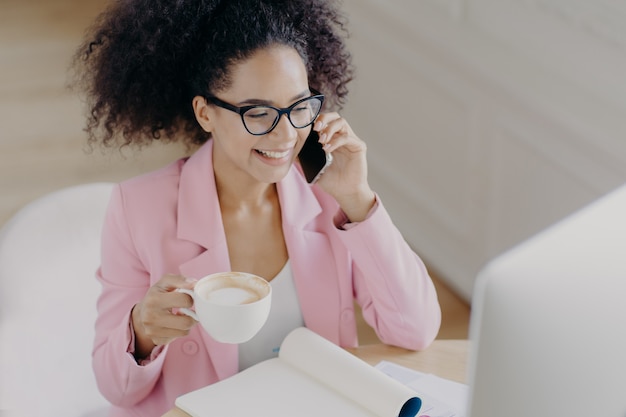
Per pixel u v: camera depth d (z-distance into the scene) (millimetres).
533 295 826
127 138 1760
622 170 2523
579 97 2609
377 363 1655
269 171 1522
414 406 1465
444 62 3139
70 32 5164
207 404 1463
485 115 3014
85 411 1815
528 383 838
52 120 4402
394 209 3660
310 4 1612
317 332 1715
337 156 1632
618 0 2400
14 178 3977
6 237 1774
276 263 1707
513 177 2963
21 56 4926
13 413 1652
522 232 2990
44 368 1750
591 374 842
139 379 1570
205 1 1517
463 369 1629
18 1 5508
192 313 1425
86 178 3984
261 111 1469
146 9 1578
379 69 3545
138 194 1673
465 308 3273
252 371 1552
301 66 1497
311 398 1478
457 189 3270
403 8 3283
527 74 2777
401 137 3523
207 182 1652
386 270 1656
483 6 2902
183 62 1597
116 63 1656
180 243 1652
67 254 1817
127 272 1675
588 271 837
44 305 1768
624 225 861
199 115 1566
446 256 3412
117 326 1649
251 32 1464
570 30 2588
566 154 2711
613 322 841
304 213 1708
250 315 1354
